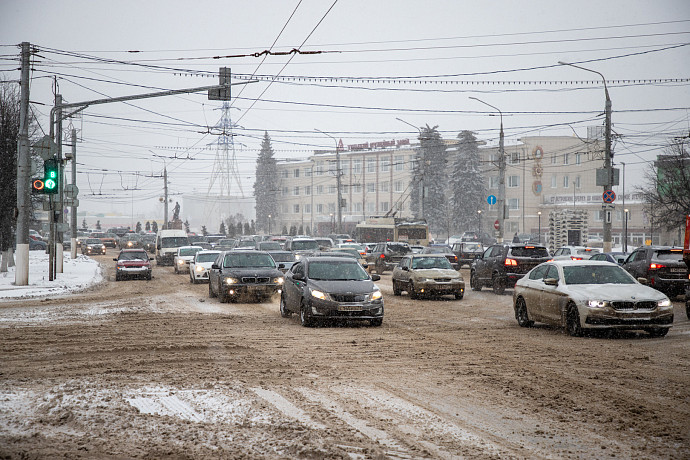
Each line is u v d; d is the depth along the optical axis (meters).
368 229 60.12
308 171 126.38
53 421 7.04
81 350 11.81
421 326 15.67
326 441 6.23
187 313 18.55
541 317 14.74
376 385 8.85
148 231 121.31
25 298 23.59
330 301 15.22
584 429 6.70
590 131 54.00
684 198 41.47
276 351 11.80
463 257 45.00
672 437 6.38
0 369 10.03
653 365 10.28
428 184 96.44
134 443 6.25
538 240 77.62
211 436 6.46
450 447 6.07
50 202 29.91
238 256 23.22
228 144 90.44
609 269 14.66
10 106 36.00
